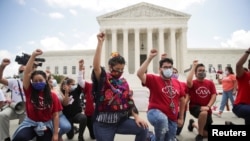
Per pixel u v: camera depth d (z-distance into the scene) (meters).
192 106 10.74
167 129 7.47
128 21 69.75
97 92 6.61
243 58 8.40
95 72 6.53
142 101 23.09
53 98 7.68
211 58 80.38
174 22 69.69
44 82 7.40
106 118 6.61
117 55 6.86
